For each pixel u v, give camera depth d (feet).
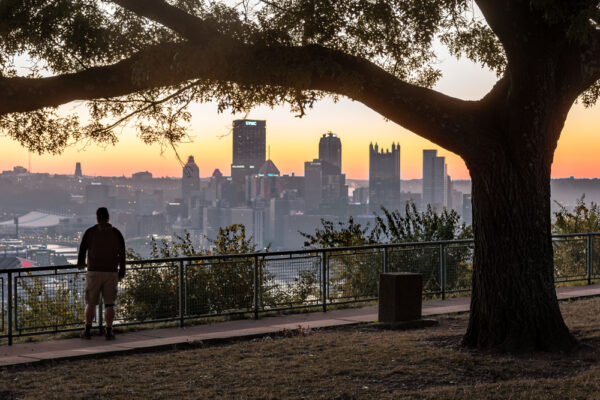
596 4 25.13
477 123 27.91
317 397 21.40
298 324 35.83
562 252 52.08
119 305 36.24
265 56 26.71
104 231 32.71
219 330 34.94
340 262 42.29
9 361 26.84
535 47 26.09
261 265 39.65
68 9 29.22
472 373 24.36
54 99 28.27
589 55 27.53
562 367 25.03
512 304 28.04
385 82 28.04
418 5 29.58
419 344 29.40
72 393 22.29
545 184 28.48
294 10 30.12
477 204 28.84
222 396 21.70
